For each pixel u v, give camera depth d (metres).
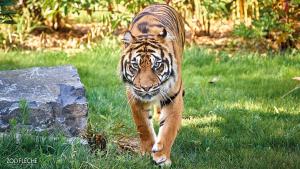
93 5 15.16
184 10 15.53
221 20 16.83
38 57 14.52
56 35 17.17
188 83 12.66
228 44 16.05
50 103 8.20
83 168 7.33
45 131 8.01
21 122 8.12
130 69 7.91
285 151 8.72
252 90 12.09
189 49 14.84
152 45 7.86
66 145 7.67
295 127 9.73
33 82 8.90
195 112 10.79
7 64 13.74
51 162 7.30
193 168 8.02
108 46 15.33
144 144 8.35
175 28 9.08
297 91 11.95
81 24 18.27
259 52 15.52
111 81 12.60
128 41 7.99
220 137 9.39
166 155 8.06
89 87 12.14
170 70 7.96
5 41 16.12
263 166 8.08
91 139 8.27
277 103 11.16
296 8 15.33
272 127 9.79
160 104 8.20
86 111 8.36
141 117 8.27
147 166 7.83
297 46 15.70
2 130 8.12
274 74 13.37
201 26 16.36
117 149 8.30
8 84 8.80
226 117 10.36
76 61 14.26
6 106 8.12
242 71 13.67
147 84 7.71
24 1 16.34
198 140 9.15
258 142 9.13
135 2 14.81
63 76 9.22
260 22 14.98
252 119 10.14
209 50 15.25
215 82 12.68
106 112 10.35
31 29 16.67
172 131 8.11
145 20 8.43
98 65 13.98
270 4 15.05
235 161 8.28
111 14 15.38
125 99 11.00
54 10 15.02
